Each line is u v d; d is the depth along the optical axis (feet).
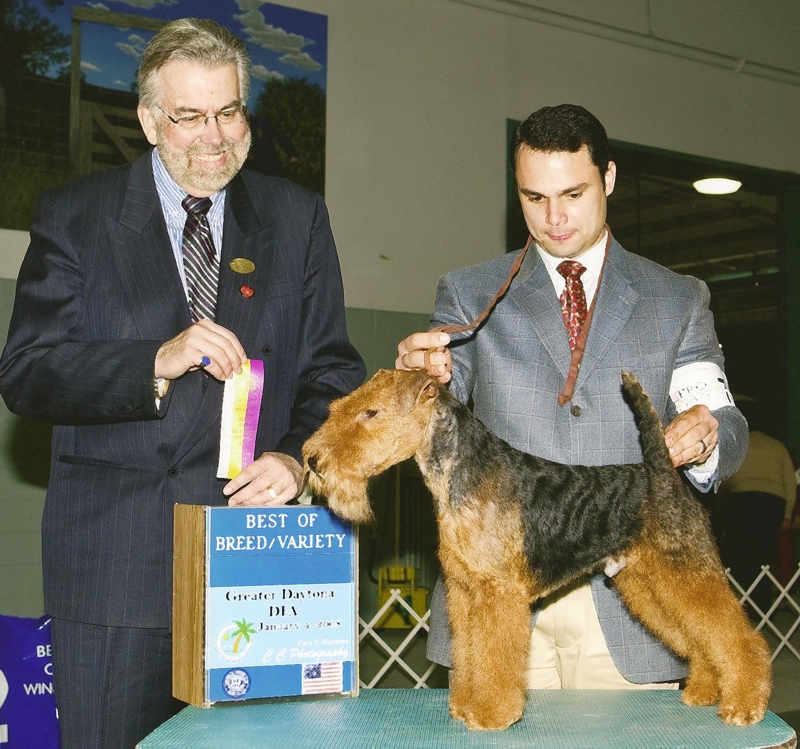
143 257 6.17
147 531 5.97
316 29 19.01
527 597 5.63
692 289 6.84
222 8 17.95
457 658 5.74
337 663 5.90
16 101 16.01
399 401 5.74
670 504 6.05
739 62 23.66
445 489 5.82
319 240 7.05
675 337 6.61
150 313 6.13
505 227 21.08
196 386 6.22
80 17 16.53
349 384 6.92
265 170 18.51
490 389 6.73
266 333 6.48
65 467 6.15
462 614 5.84
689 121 23.58
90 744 5.73
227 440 5.99
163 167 6.42
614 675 6.77
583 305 6.77
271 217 6.77
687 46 22.90
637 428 6.51
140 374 5.73
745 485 21.24
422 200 20.21
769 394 26.50
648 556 5.99
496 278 7.04
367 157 19.65
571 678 6.86
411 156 20.10
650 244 26.63
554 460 6.52
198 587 5.60
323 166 19.17
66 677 5.85
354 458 5.74
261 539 5.74
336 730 5.20
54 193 6.26
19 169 16.10
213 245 6.51
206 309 6.34
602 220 6.49
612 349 6.56
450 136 20.52
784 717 14.76
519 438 6.59
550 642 6.90
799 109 25.38
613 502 6.02
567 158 6.16
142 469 6.06
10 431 16.14
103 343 5.86
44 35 16.22
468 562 5.63
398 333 19.92
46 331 5.92
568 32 21.90
